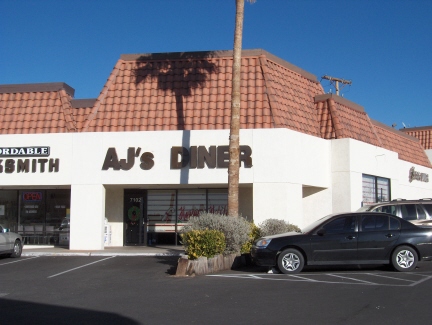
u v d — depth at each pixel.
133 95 22.69
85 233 21.17
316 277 13.69
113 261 18.16
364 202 24.22
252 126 21.08
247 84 22.39
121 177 21.12
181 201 23.48
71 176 21.38
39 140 21.67
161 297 11.16
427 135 40.12
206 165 20.80
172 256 19.48
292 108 22.77
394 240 14.52
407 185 32.00
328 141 23.45
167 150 21.02
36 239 23.75
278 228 17.45
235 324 8.61
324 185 22.97
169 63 23.48
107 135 21.34
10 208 24.06
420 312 9.27
